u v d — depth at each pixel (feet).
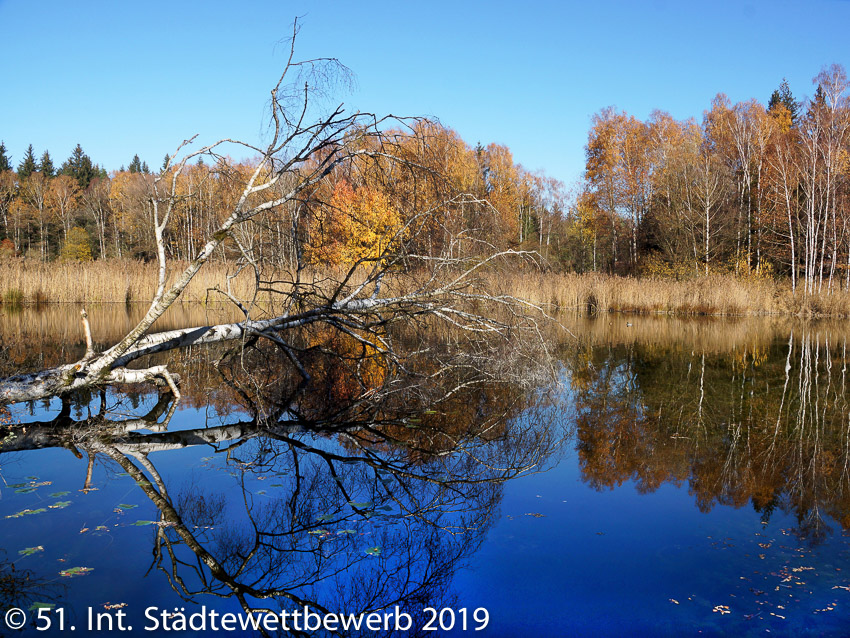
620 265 115.03
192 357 32.91
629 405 23.38
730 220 93.97
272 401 22.58
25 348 34.01
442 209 25.72
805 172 82.89
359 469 15.26
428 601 9.07
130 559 10.48
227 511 12.50
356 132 20.85
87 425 19.10
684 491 13.98
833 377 30.01
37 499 12.89
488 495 13.65
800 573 10.00
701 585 9.66
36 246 153.28
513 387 26.63
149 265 78.95
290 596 9.49
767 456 16.74
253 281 56.90
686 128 119.44
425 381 26.71
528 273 48.73
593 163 120.67
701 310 75.87
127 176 158.71
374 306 24.91
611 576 9.84
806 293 74.95
